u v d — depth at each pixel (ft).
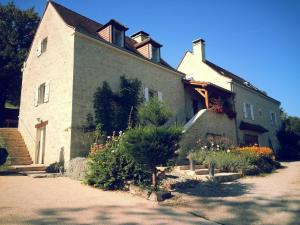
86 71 38.86
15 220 14.37
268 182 29.22
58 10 45.65
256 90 80.64
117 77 43.52
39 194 20.94
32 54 51.80
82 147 35.65
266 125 81.30
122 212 16.89
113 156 24.88
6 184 24.59
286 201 20.15
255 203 19.69
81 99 37.22
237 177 32.63
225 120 59.62
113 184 24.12
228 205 19.22
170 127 22.74
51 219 14.82
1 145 44.24
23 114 51.37
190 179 27.89
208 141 47.44
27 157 44.04
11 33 74.74
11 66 69.87
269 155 46.11
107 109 40.16
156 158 21.53
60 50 41.50
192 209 18.28
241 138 64.90
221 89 59.52
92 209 17.25
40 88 46.73
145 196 21.22
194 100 62.49
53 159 37.65
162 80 53.01
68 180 28.12
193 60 74.08
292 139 86.94
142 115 25.53
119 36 46.93
